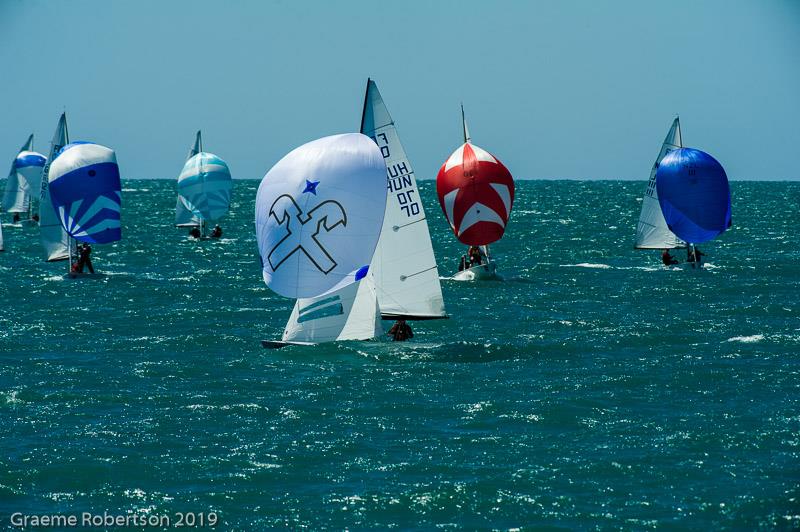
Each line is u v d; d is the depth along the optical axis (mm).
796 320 158625
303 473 85188
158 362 127875
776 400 106062
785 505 77000
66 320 162875
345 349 133375
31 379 118250
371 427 98062
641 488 80938
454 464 86750
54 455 89062
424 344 137625
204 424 99250
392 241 134125
